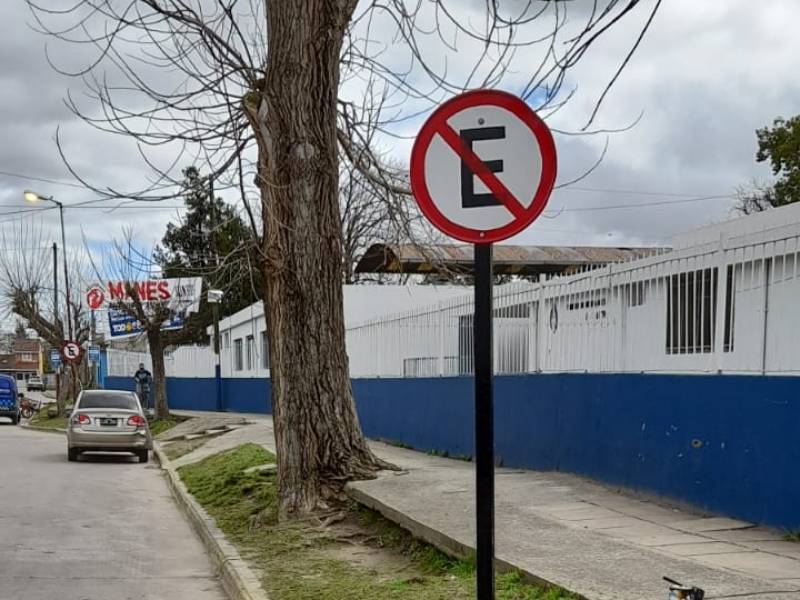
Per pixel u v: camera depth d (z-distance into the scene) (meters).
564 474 11.20
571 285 11.26
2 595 7.55
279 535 9.27
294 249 10.12
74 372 39.59
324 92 10.15
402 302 25.02
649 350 9.59
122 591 7.84
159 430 29.19
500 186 4.47
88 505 13.23
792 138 32.69
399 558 8.08
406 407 17.12
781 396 7.53
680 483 8.84
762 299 7.96
